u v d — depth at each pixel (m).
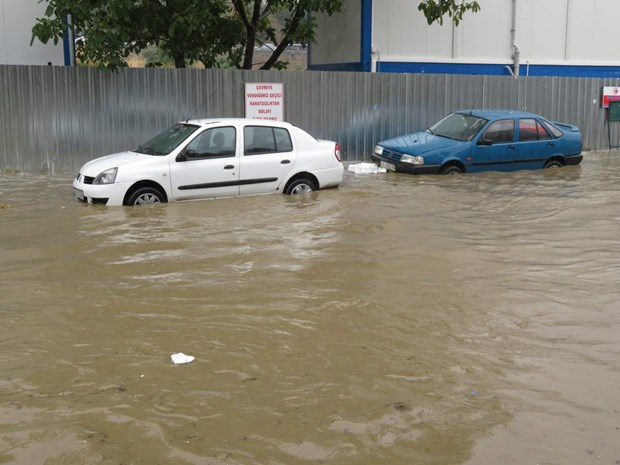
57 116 14.38
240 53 18.36
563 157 15.57
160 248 8.27
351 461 3.80
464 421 4.27
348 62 19.38
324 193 11.93
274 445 3.95
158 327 5.73
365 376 4.88
